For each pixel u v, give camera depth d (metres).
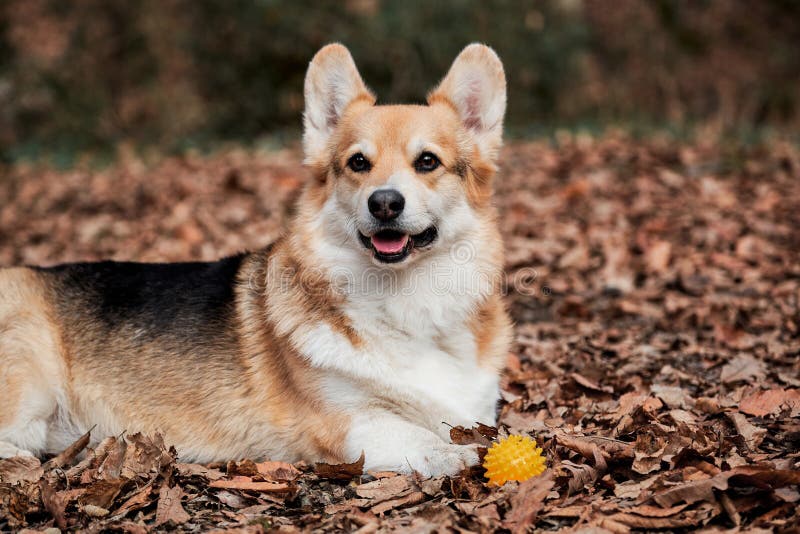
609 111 15.55
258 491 3.63
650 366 5.13
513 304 6.70
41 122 16.02
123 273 4.54
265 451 4.07
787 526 2.87
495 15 15.01
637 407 4.22
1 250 8.79
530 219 8.45
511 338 4.35
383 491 3.48
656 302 6.42
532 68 15.26
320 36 15.01
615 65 17.11
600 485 3.42
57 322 4.33
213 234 8.45
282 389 4.02
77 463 4.08
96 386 4.23
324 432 3.88
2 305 4.22
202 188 10.14
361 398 3.87
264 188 9.82
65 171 12.83
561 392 4.79
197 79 16.08
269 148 13.26
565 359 5.37
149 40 16.06
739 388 4.56
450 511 3.20
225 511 3.46
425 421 3.91
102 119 16.00
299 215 4.17
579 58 15.83
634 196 8.84
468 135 4.25
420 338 3.93
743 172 9.38
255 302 4.21
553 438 3.77
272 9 14.88
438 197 3.95
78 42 16.12
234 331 4.20
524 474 3.38
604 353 5.50
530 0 15.35
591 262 7.32
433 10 14.86
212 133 15.77
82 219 9.47
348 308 3.89
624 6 17.42
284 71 15.52
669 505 3.10
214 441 4.11
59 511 3.34
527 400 4.75
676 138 11.80
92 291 4.43
